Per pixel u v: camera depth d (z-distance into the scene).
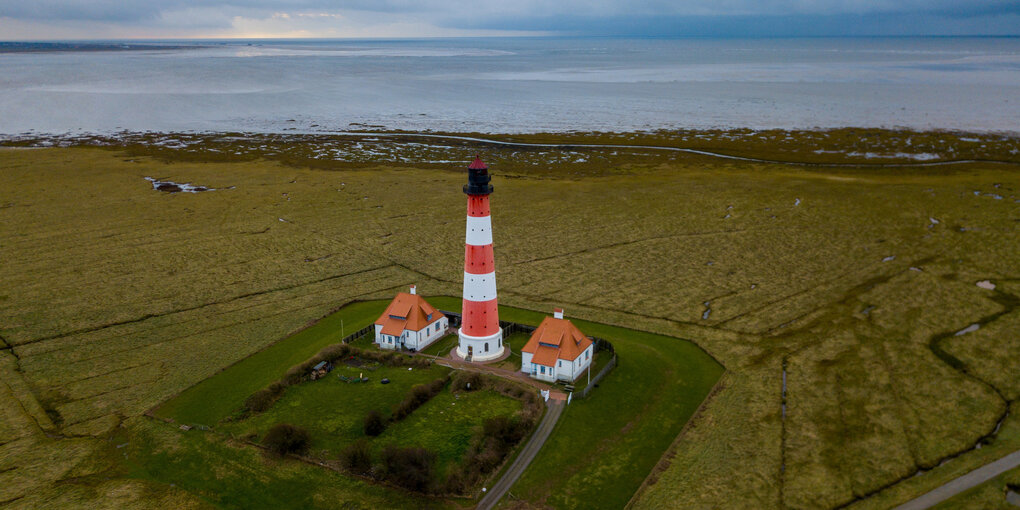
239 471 48.47
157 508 44.59
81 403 58.38
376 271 95.44
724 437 52.84
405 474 46.34
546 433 53.44
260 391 58.06
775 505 45.03
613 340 71.38
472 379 60.16
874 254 98.00
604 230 114.44
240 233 113.56
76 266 96.75
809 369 64.19
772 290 86.06
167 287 89.00
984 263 91.88
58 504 44.94
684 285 88.81
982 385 59.97
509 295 85.81
